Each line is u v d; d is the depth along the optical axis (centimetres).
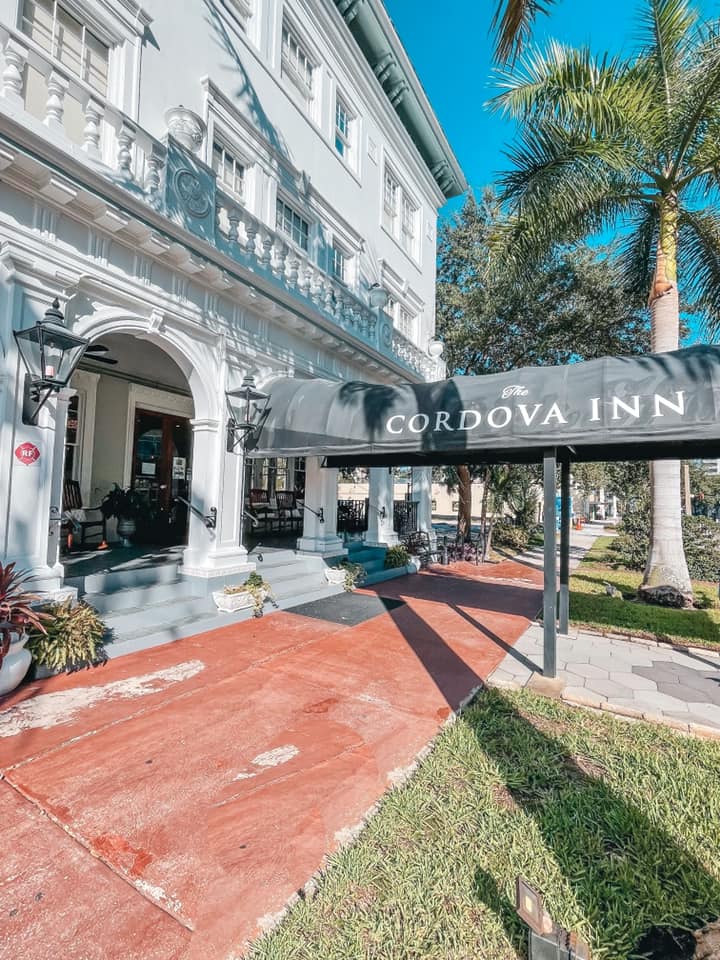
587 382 534
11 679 454
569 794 334
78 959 209
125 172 618
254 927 227
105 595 639
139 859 266
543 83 838
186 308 712
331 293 1105
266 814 305
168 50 775
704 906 247
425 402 630
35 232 520
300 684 518
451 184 1973
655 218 1009
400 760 374
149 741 391
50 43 640
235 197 923
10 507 500
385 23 1341
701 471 2659
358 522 1769
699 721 456
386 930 226
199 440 775
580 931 230
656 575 973
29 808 305
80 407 1023
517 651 655
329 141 1230
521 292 1420
